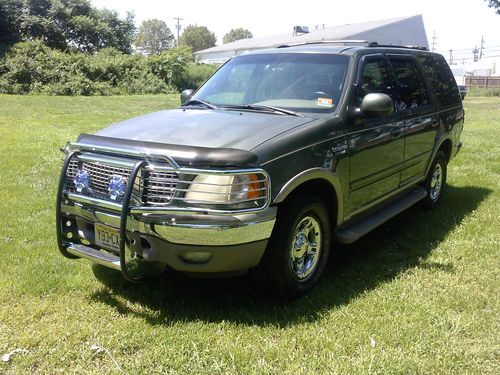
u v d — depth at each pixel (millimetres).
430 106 5914
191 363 3045
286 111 4305
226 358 3096
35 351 3113
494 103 26750
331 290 4070
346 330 3432
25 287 3883
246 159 3357
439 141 6125
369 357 3102
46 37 36688
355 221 4715
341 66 4633
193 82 35344
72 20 38562
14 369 2947
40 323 3436
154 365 3020
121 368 2977
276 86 4664
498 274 4395
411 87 5602
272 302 3844
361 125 4441
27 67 28266
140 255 3484
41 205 5984
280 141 3645
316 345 3238
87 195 3660
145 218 3336
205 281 4152
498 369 3049
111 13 41844
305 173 3703
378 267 4551
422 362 3078
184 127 3889
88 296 3834
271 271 3688
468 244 5109
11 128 12102
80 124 13547
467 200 6832
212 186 3295
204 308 3725
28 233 5055
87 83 28875
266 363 3061
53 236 5008
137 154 3412
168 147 3420
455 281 4238
